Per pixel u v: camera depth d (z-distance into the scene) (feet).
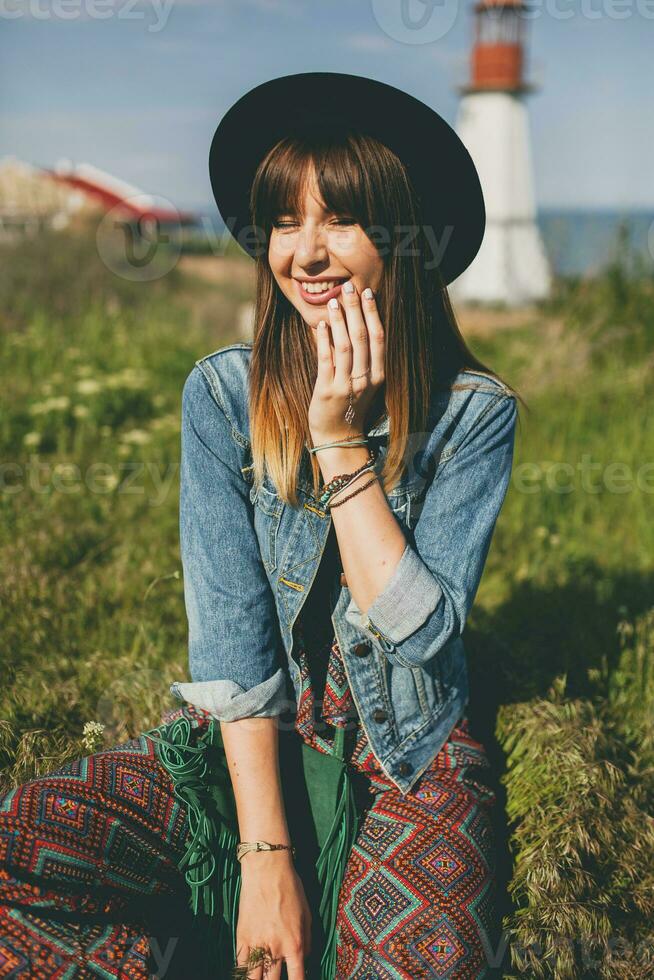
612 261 24.62
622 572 11.50
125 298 33.53
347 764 5.54
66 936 4.31
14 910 4.28
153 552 10.87
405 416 5.32
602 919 5.51
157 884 4.88
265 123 5.31
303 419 5.39
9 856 4.40
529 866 5.83
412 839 5.04
